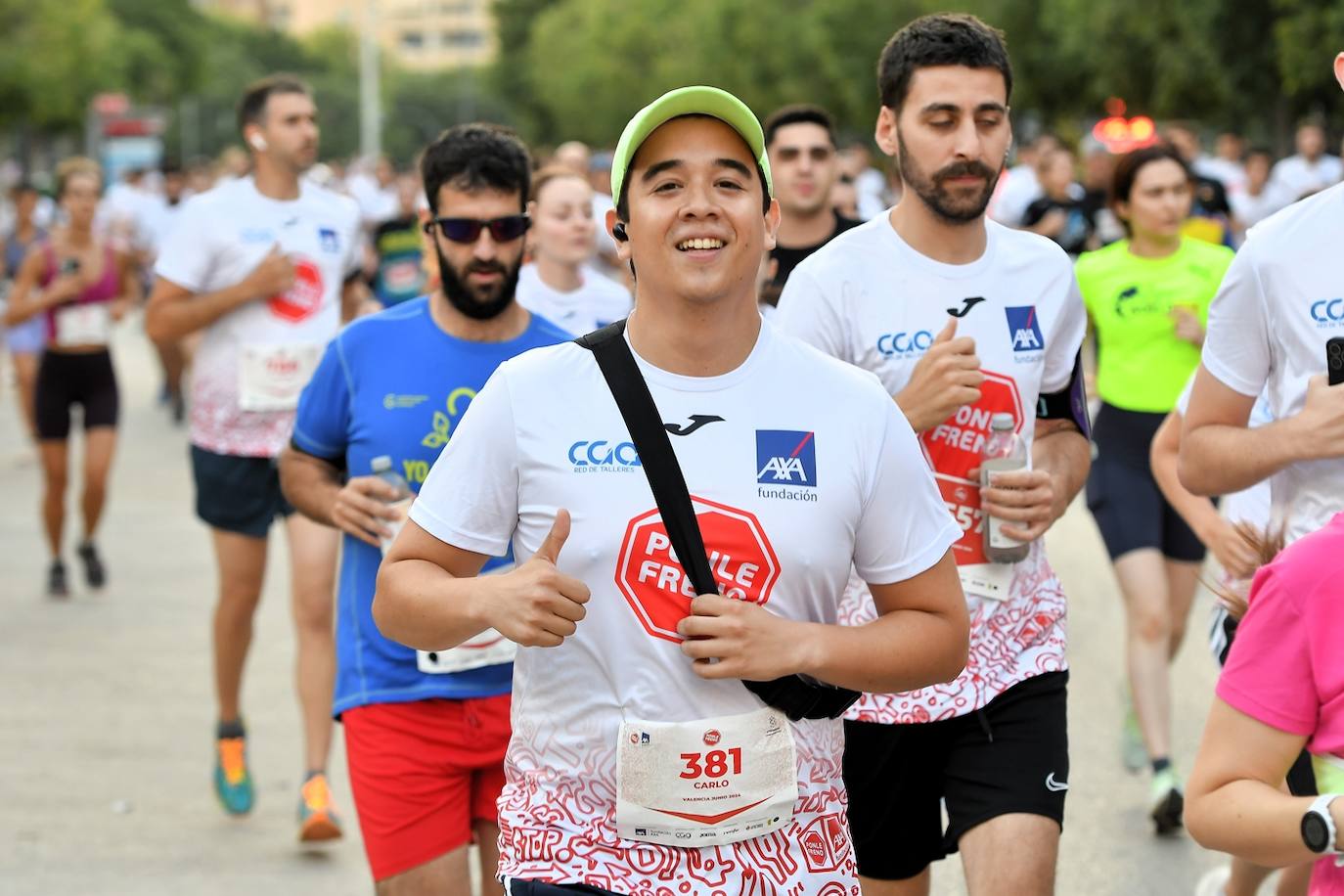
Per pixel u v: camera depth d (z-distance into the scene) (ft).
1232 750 10.12
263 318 25.67
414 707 15.87
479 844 16.40
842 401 11.14
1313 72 93.04
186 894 21.26
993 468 15.15
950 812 15.16
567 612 10.56
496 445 11.09
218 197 26.11
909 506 11.34
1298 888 16.67
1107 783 25.08
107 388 38.09
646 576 10.82
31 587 38.91
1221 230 39.01
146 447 59.52
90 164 38.52
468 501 11.18
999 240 15.81
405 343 16.78
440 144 16.51
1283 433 13.73
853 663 10.81
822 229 26.32
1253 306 14.37
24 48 214.69
